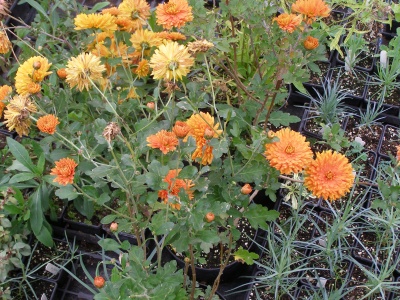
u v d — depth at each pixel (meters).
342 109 0.88
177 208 0.55
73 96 0.79
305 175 0.58
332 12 1.02
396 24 1.02
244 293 0.75
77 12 0.93
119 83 0.79
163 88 0.84
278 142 0.56
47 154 0.75
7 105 0.65
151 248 0.77
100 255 0.77
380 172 0.79
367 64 0.96
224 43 0.73
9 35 1.02
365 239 0.76
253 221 0.60
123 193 0.64
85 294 0.74
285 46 0.68
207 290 0.68
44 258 0.76
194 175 0.57
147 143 0.59
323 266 0.74
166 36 0.75
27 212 0.72
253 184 0.82
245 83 0.88
